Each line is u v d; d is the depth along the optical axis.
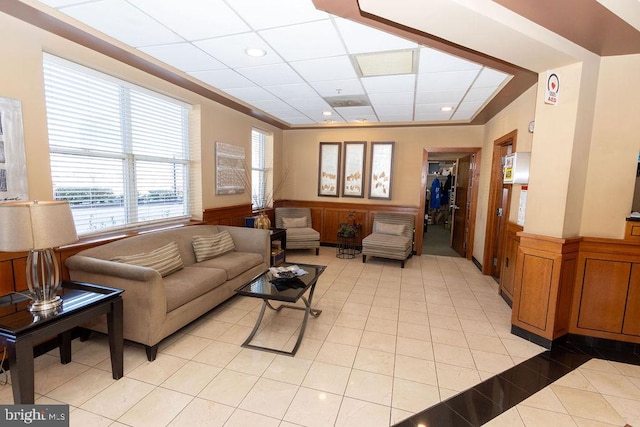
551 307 2.46
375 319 2.95
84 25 2.18
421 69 2.92
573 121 2.32
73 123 2.54
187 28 2.21
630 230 2.39
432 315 3.07
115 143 2.92
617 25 1.90
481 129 5.25
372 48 2.50
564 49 2.11
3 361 1.94
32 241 1.58
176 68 3.03
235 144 4.62
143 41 2.43
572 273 2.52
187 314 2.49
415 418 1.72
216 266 3.15
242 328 2.73
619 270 2.45
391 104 4.21
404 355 2.35
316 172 6.22
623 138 2.40
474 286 3.97
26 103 2.12
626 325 2.47
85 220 2.70
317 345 2.46
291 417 1.71
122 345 2.01
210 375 2.06
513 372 2.18
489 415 1.76
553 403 1.87
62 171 2.50
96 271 2.21
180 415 1.71
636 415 1.79
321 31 2.23
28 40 2.12
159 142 3.43
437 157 6.59
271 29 2.21
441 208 10.39
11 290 2.05
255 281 2.65
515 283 2.71
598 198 2.49
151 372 2.08
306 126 5.95
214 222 4.18
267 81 3.38
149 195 3.35
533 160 2.61
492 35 1.90
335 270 4.59
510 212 3.46
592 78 2.36
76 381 1.97
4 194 2.02
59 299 1.81
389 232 5.29
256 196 5.58
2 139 2.00
